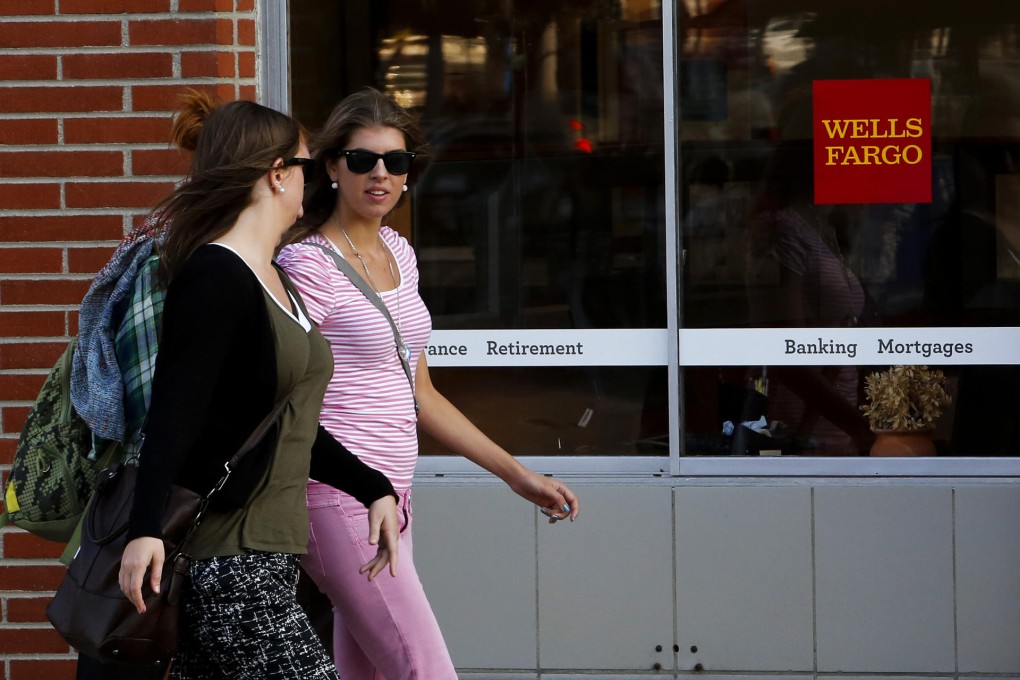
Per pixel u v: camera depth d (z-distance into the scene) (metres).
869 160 18.88
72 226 17.94
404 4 19.19
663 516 18.52
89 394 12.51
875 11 18.77
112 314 12.91
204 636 11.12
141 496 10.26
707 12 18.97
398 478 13.49
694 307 19.12
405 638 13.19
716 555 18.45
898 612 18.25
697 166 19.08
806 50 18.88
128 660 10.86
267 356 11.04
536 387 19.34
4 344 18.08
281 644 11.13
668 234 19.00
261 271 11.43
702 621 18.48
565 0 19.16
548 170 19.31
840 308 18.94
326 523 12.97
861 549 18.27
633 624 18.58
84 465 12.97
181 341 10.62
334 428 13.15
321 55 19.05
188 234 11.48
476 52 19.34
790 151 18.94
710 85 19.02
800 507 18.31
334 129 13.65
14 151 17.94
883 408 18.84
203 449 10.98
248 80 17.95
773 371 19.03
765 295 18.98
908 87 18.77
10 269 18.03
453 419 14.70
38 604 18.23
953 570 18.16
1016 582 18.09
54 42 17.81
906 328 18.88
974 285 18.75
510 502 18.69
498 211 19.36
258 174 11.41
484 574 18.77
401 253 14.38
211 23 17.69
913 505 18.17
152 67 17.77
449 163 19.41
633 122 19.11
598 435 19.28
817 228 18.94
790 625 18.39
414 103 19.38
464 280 19.41
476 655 18.83
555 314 19.33
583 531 18.62
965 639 18.17
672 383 19.05
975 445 18.77
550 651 18.72
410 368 13.71
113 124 17.83
